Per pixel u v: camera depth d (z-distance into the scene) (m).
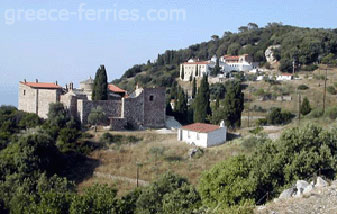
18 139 84.75
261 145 59.44
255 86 176.12
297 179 49.28
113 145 91.50
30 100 106.69
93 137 94.44
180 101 121.31
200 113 113.44
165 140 95.75
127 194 64.94
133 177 75.69
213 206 48.09
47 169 78.75
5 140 88.38
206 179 51.84
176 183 59.53
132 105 105.25
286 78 188.38
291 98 155.75
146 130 104.19
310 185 40.47
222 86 173.25
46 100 104.19
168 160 81.56
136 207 55.41
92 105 102.56
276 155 53.22
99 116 100.94
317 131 58.06
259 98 159.62
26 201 54.19
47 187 62.84
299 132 56.34
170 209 50.16
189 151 83.69
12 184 68.50
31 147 78.44
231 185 47.97
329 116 101.62
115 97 113.25
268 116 118.31
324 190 37.31
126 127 103.25
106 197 46.03
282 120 115.88
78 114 102.31
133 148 89.94
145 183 72.75
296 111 139.12
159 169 77.44
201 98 113.81
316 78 181.12
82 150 87.12
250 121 128.50
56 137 91.31
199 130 91.00
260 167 51.00
